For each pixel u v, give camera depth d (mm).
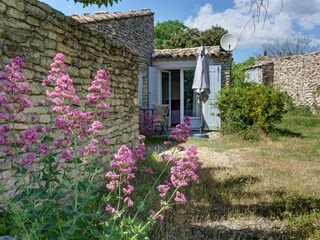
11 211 2719
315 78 19203
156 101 13102
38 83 3678
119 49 6227
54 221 2295
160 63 13141
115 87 6062
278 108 11211
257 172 6145
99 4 5367
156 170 5840
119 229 2600
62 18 4156
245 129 11109
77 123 2656
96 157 4801
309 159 7566
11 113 2639
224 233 3477
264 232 3527
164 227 3508
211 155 7969
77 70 4566
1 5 3121
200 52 11039
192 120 12969
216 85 12398
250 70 23234
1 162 3059
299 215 4051
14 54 3283
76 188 2471
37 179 2605
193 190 4781
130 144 7004
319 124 14406
